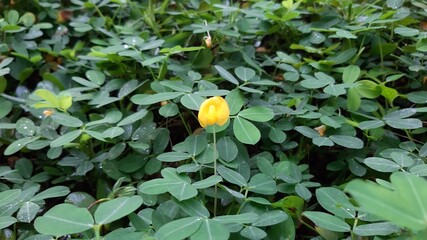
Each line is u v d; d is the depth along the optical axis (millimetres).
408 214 83
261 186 148
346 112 203
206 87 186
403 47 218
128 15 284
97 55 216
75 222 115
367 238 133
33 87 248
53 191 155
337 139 169
